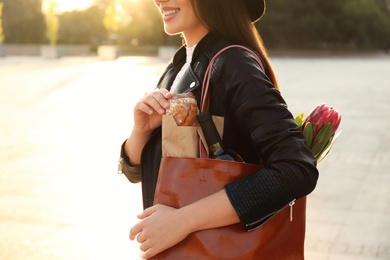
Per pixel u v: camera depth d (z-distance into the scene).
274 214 1.72
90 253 4.97
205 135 1.76
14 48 41.00
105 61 32.59
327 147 1.94
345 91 17.94
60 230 5.50
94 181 7.21
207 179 1.69
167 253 1.71
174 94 1.84
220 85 1.77
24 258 4.88
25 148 9.23
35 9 48.56
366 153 8.83
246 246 1.70
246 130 1.73
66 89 17.84
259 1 1.99
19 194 6.64
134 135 2.05
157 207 1.71
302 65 31.17
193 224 1.66
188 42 1.98
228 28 1.85
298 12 51.19
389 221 5.73
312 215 5.89
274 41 50.94
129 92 16.98
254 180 1.66
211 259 1.69
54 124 11.55
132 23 49.78
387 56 47.66
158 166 1.92
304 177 1.65
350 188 6.89
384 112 13.41
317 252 4.93
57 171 7.72
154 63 30.47
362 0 53.03
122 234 5.41
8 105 14.35
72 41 49.78
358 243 5.14
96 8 50.22
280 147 1.66
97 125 11.45
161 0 1.92
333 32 52.00
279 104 1.70
